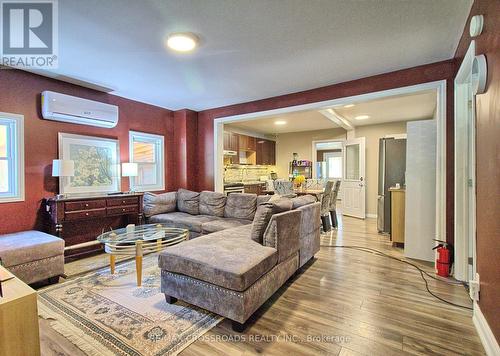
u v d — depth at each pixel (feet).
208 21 6.84
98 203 11.26
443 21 6.95
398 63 9.57
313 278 8.91
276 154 27.91
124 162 13.94
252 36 7.64
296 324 6.22
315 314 6.64
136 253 8.30
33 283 8.34
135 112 14.52
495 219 4.99
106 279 8.74
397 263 10.34
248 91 12.75
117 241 8.66
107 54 8.71
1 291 4.26
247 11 6.43
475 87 5.88
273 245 7.53
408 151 10.88
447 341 5.58
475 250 6.35
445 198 9.32
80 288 8.07
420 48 8.44
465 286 8.22
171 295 7.00
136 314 6.60
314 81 11.39
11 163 10.10
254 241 8.02
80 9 6.27
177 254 6.89
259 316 6.57
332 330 5.98
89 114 11.77
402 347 5.39
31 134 10.47
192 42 7.95
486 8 5.35
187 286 6.65
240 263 6.24
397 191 12.64
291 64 9.62
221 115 15.87
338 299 7.42
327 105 11.97
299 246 8.98
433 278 8.86
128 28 7.14
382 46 8.30
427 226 10.55
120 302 7.19
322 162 33.65
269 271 7.08
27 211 10.36
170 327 6.06
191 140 16.67
